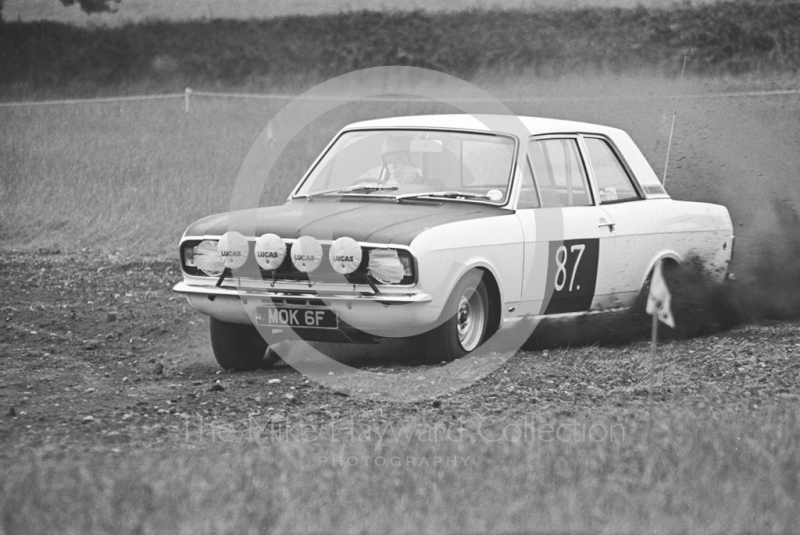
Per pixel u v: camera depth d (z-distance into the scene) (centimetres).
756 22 12069
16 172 6694
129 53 13538
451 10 13462
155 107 10012
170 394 2397
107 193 6144
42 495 1523
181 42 13700
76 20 14200
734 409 2169
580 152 3089
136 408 2222
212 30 13912
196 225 2725
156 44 13700
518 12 13200
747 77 11038
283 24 13862
